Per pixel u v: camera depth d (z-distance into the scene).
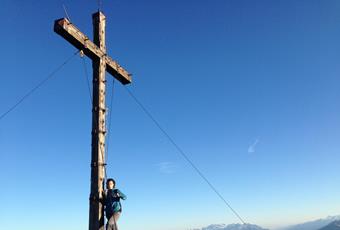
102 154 14.03
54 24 13.57
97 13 16.20
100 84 15.00
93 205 13.26
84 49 14.73
